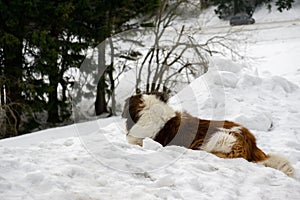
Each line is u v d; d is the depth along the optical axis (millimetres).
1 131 15422
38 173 4383
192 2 18750
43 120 18203
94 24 17734
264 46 27984
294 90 14484
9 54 16156
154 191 4375
